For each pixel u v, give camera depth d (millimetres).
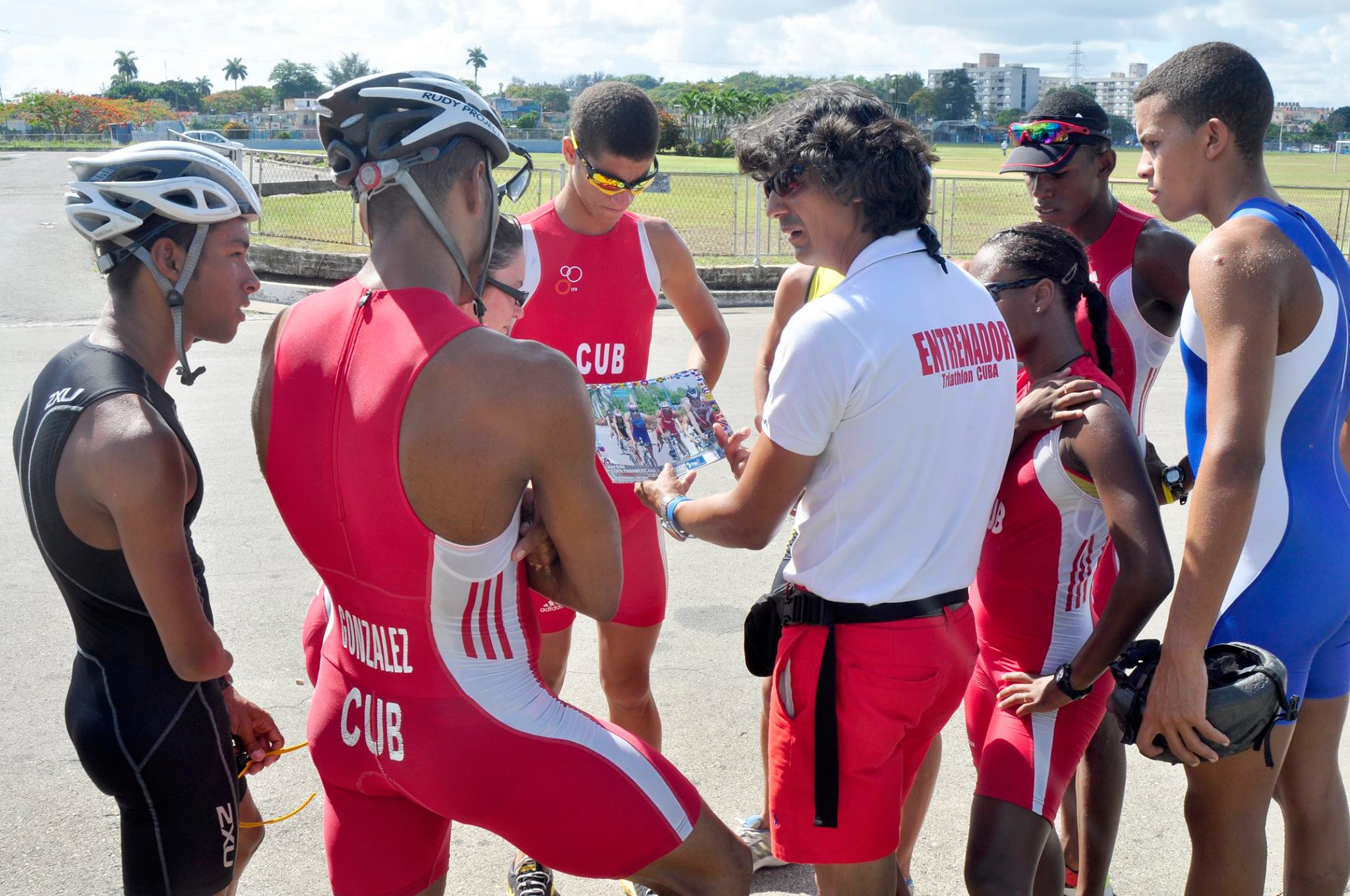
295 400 1738
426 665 1719
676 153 61031
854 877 2098
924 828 3299
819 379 1905
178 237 1923
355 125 1719
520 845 1838
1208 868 2316
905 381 1897
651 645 3168
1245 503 1999
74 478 1834
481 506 1644
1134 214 3197
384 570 1687
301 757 3635
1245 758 2213
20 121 88250
